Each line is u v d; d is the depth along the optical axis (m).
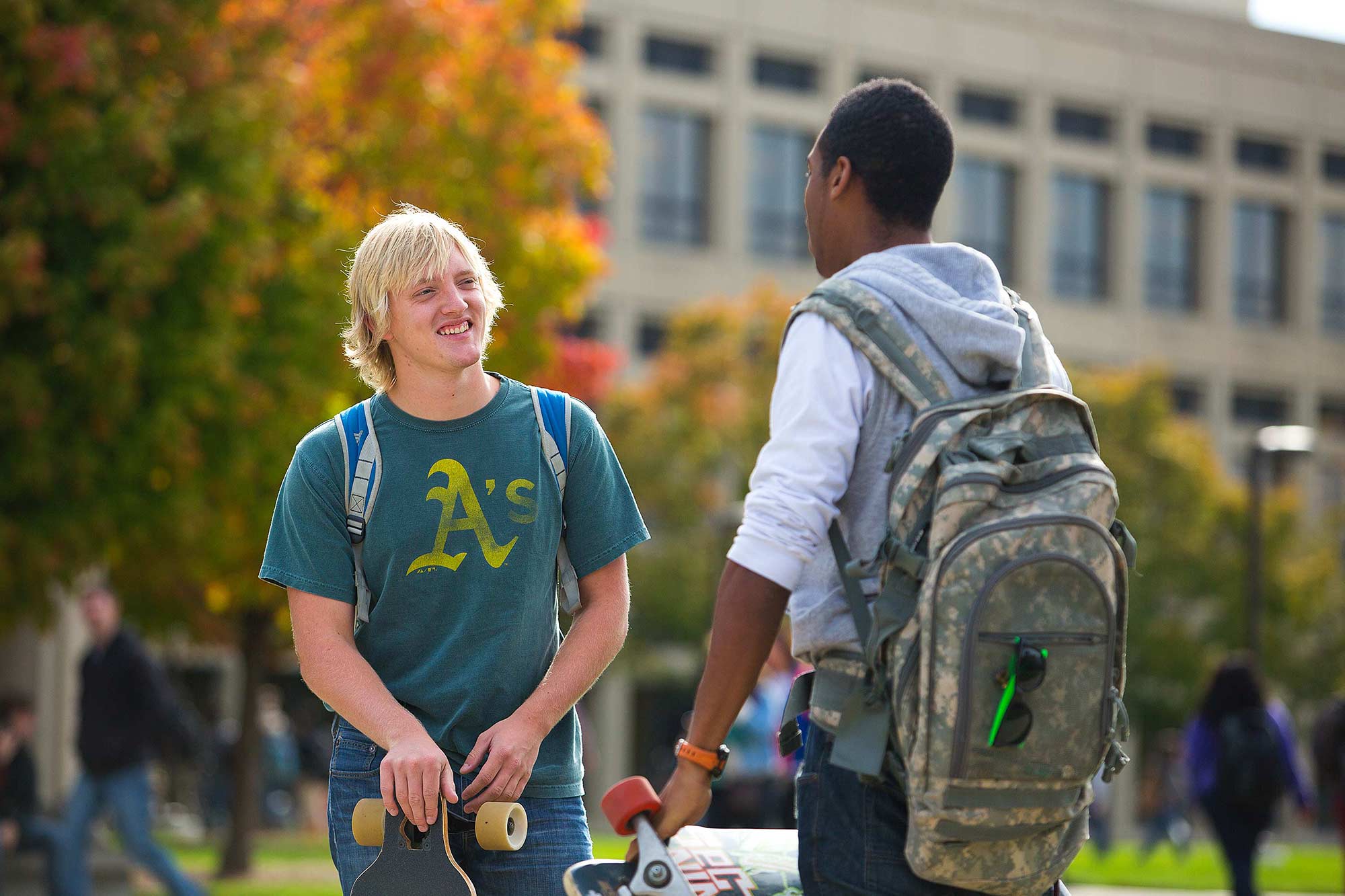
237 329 23.38
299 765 53.25
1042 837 4.66
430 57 27.94
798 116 74.56
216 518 23.59
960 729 4.41
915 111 5.19
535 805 6.17
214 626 31.86
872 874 4.75
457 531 6.00
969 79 78.19
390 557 6.00
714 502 58.34
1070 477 4.65
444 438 6.07
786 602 4.79
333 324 25.00
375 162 27.80
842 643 4.86
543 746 6.18
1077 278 80.81
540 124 29.52
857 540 4.88
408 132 27.92
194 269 21.52
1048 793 4.55
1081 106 81.25
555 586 6.36
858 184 5.20
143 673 18.45
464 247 6.15
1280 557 62.72
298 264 25.31
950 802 4.47
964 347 4.82
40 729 44.38
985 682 4.43
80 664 18.55
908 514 4.68
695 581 57.56
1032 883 4.68
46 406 20.33
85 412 20.78
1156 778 41.09
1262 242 85.25
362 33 27.50
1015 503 4.59
